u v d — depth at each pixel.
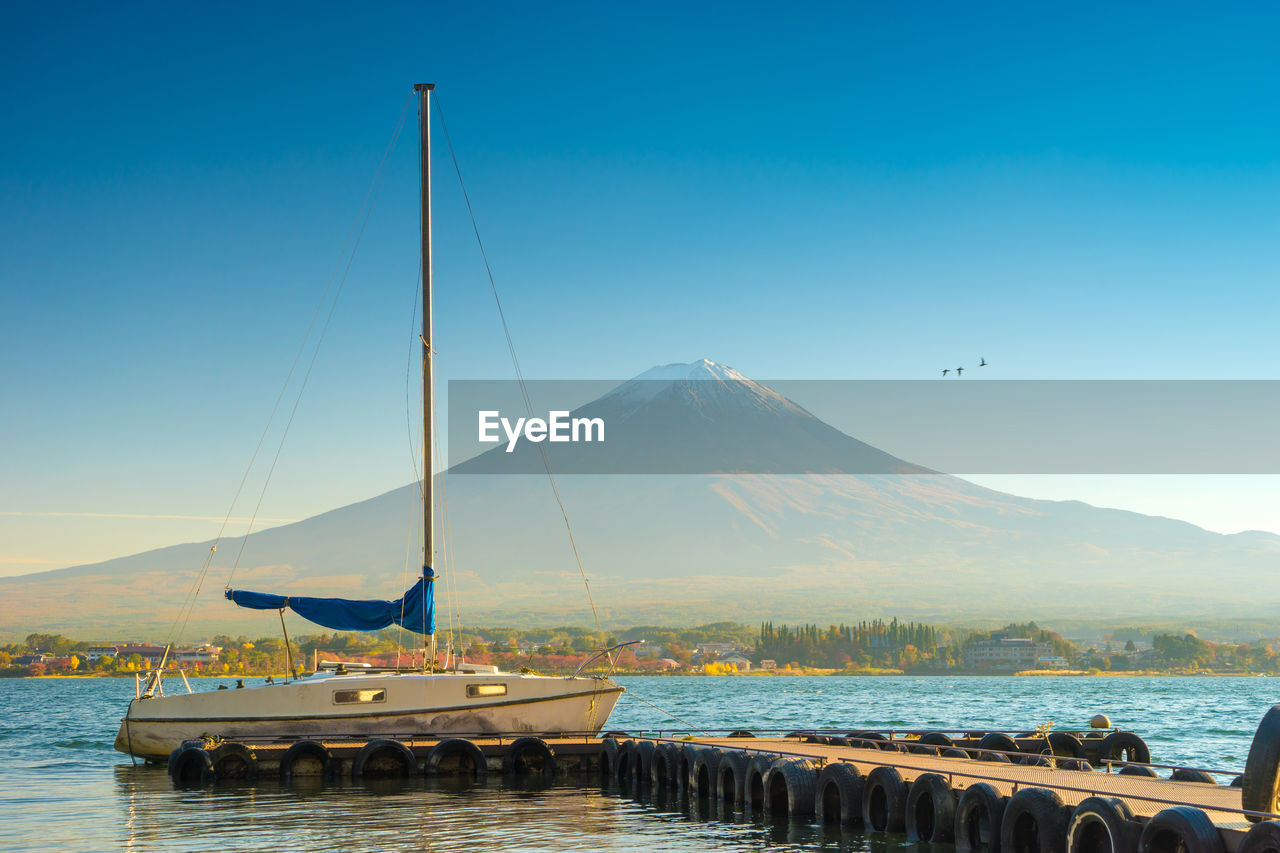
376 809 26.84
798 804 24.36
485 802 27.94
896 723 69.00
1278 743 16.55
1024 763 27.00
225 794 29.42
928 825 21.61
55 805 28.20
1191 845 15.59
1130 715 83.19
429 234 37.53
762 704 104.25
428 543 35.31
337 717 32.69
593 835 23.28
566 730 34.16
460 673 34.19
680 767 29.20
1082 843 17.70
